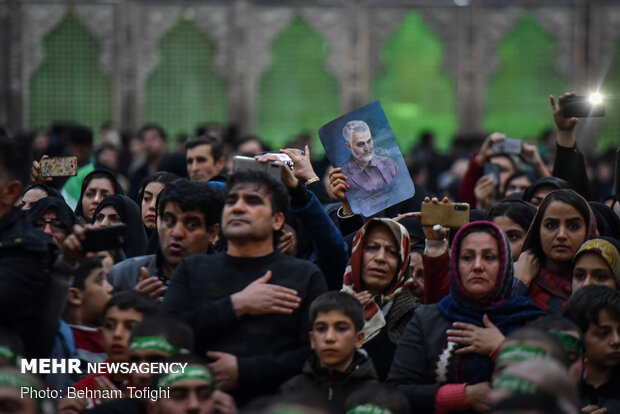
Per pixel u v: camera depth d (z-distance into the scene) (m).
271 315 9.12
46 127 32.59
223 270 9.30
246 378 8.90
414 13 32.84
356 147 11.28
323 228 10.28
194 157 15.96
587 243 10.53
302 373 9.12
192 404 8.07
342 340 9.02
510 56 32.84
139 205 13.63
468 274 9.62
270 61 32.88
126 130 32.28
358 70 32.81
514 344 8.10
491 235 9.73
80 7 32.56
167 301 9.25
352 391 9.09
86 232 8.99
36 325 9.02
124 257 11.70
